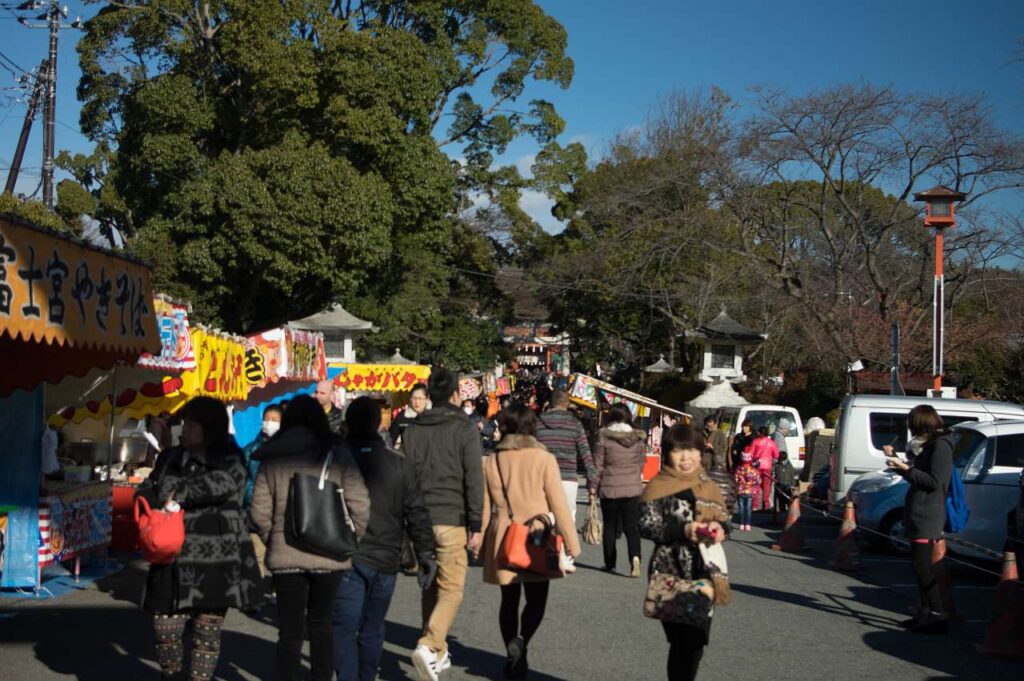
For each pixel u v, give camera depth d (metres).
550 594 10.39
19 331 7.45
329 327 29.34
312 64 29.05
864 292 30.78
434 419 7.11
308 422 5.82
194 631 5.91
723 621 9.45
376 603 6.16
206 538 5.81
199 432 5.96
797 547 14.80
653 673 7.33
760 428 18.23
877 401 16.41
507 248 46.94
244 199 26.77
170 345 11.93
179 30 29.84
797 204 29.12
